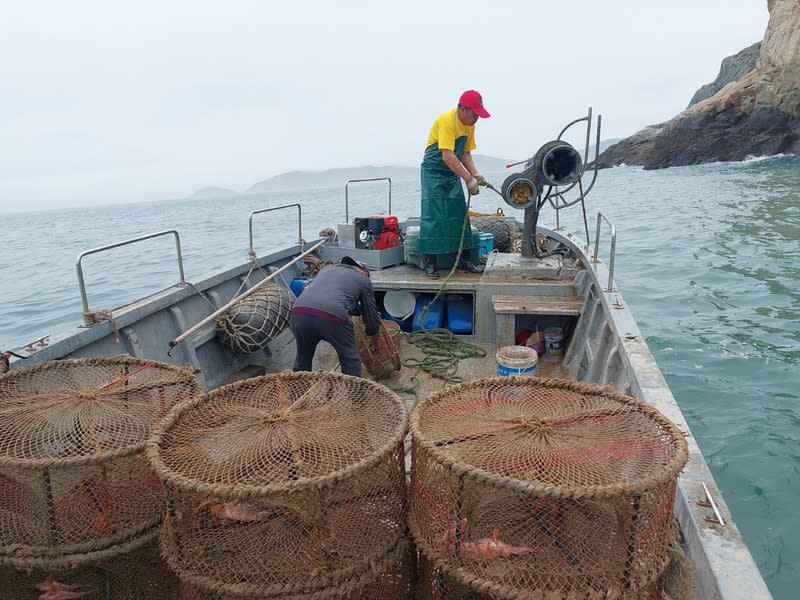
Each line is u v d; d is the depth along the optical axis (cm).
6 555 219
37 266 2303
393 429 224
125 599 245
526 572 190
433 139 568
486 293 563
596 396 244
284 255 669
